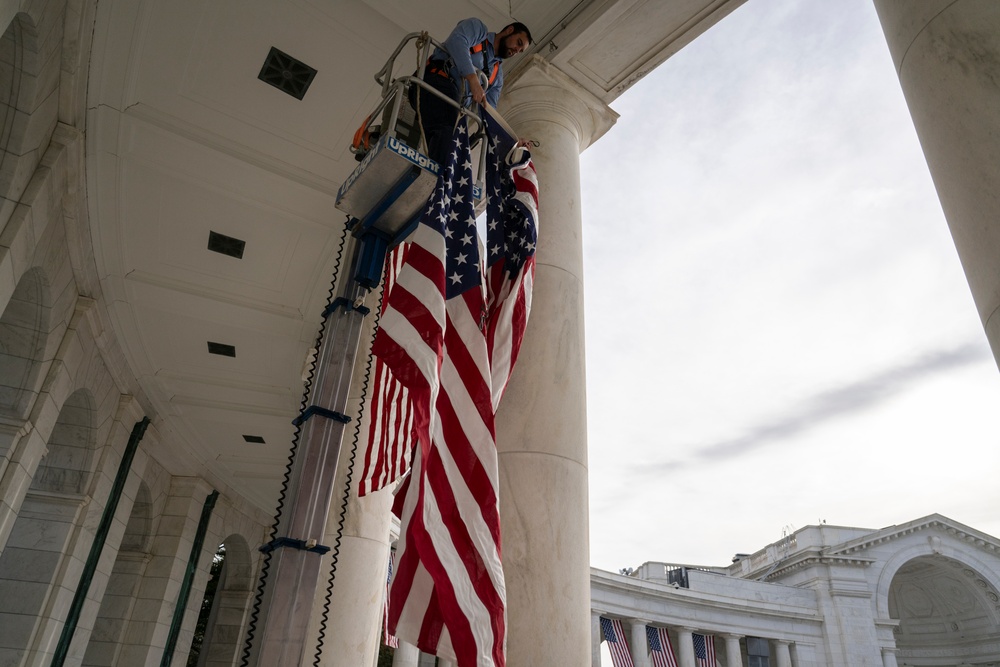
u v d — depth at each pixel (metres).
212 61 9.77
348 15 9.19
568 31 8.76
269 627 3.31
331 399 4.11
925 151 3.63
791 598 50.66
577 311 7.05
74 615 16.16
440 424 4.00
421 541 3.53
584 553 5.89
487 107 5.33
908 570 60.62
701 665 44.81
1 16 6.46
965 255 3.26
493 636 3.39
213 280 14.49
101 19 8.87
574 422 6.38
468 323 4.28
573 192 8.00
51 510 15.20
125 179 11.69
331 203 12.38
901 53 3.83
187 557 23.27
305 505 3.72
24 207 9.38
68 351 13.20
